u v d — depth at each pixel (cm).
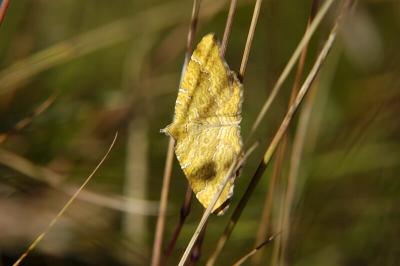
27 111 25
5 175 24
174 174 26
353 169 26
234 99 19
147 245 25
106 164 26
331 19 26
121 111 27
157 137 27
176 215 25
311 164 26
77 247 24
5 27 27
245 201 20
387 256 25
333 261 25
